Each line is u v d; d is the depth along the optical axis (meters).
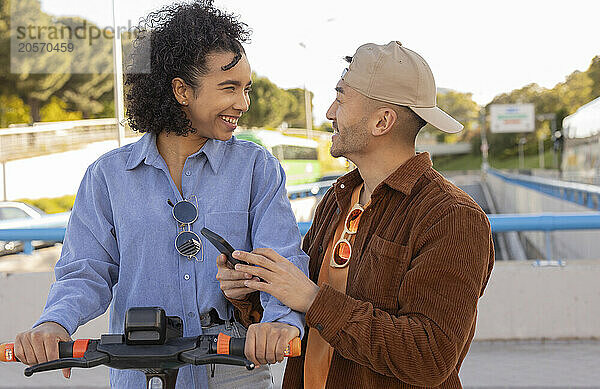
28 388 3.99
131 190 1.77
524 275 4.55
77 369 4.34
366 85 1.70
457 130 1.71
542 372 4.00
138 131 1.82
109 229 1.78
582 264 4.65
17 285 4.42
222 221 1.77
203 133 1.78
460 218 1.56
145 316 1.43
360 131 1.72
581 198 13.91
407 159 1.73
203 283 1.73
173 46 1.72
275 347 1.44
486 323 4.57
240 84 1.75
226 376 1.79
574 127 15.93
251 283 1.57
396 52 1.71
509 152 55.28
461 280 1.52
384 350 1.49
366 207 1.71
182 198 1.77
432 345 1.49
